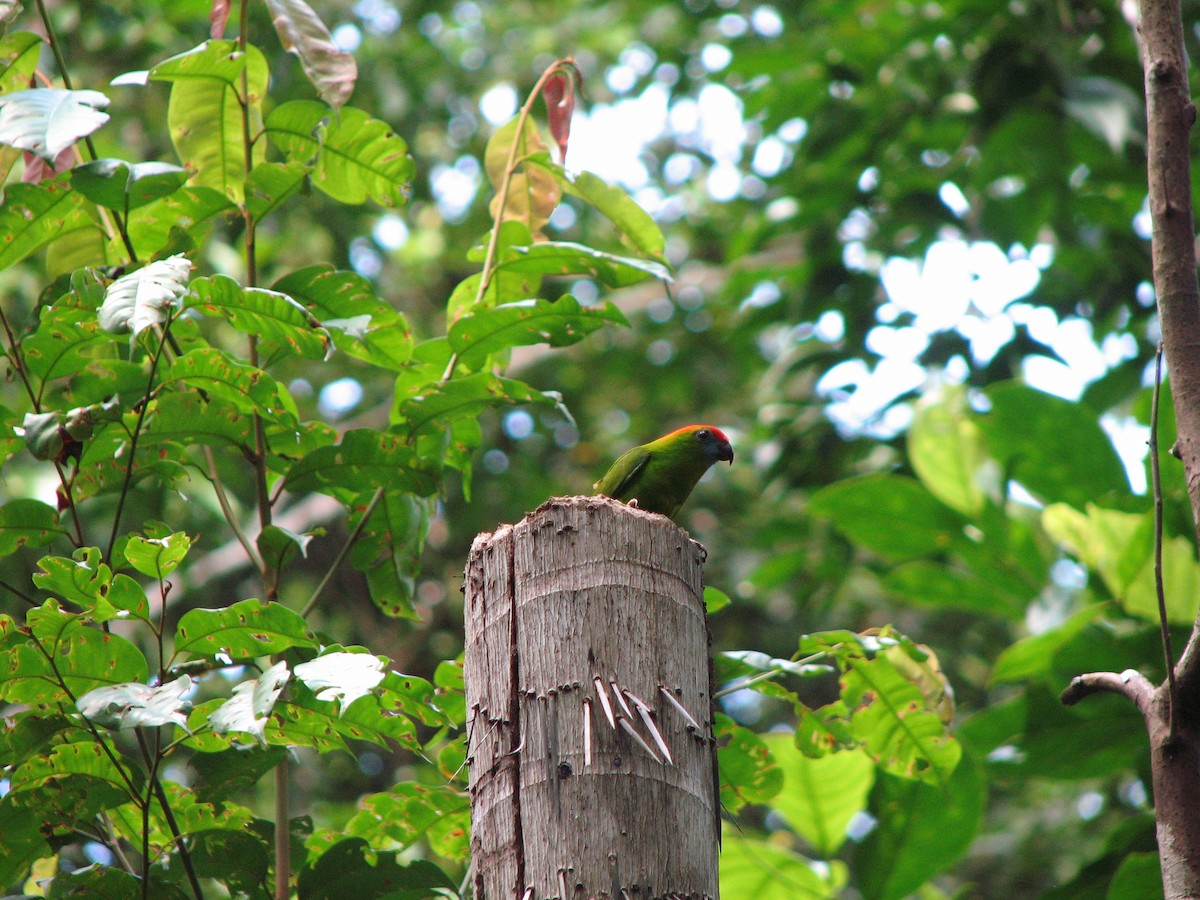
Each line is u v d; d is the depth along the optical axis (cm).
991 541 1247
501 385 784
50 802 706
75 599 664
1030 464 1226
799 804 1026
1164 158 639
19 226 799
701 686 558
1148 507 1098
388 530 844
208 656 706
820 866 999
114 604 659
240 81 866
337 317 823
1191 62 1720
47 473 1555
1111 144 1492
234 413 779
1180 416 611
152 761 746
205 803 743
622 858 498
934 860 984
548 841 506
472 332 817
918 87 1806
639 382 2667
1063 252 1823
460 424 868
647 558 561
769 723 2298
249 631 670
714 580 2234
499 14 2798
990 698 2162
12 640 658
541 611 548
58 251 852
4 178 882
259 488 815
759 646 2223
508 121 959
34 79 898
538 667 538
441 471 817
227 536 1803
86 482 791
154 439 772
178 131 865
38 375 749
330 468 802
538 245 851
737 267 1969
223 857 763
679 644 552
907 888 985
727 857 997
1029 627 1159
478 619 570
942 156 1859
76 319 729
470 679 565
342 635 2214
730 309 2233
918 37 1741
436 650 2303
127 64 1933
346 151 887
